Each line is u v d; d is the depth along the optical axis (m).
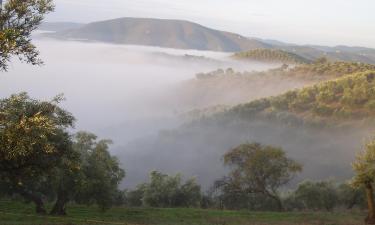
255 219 45.16
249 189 62.38
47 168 24.44
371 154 40.16
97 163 43.09
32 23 20.48
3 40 18.72
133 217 44.12
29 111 22.12
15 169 23.05
